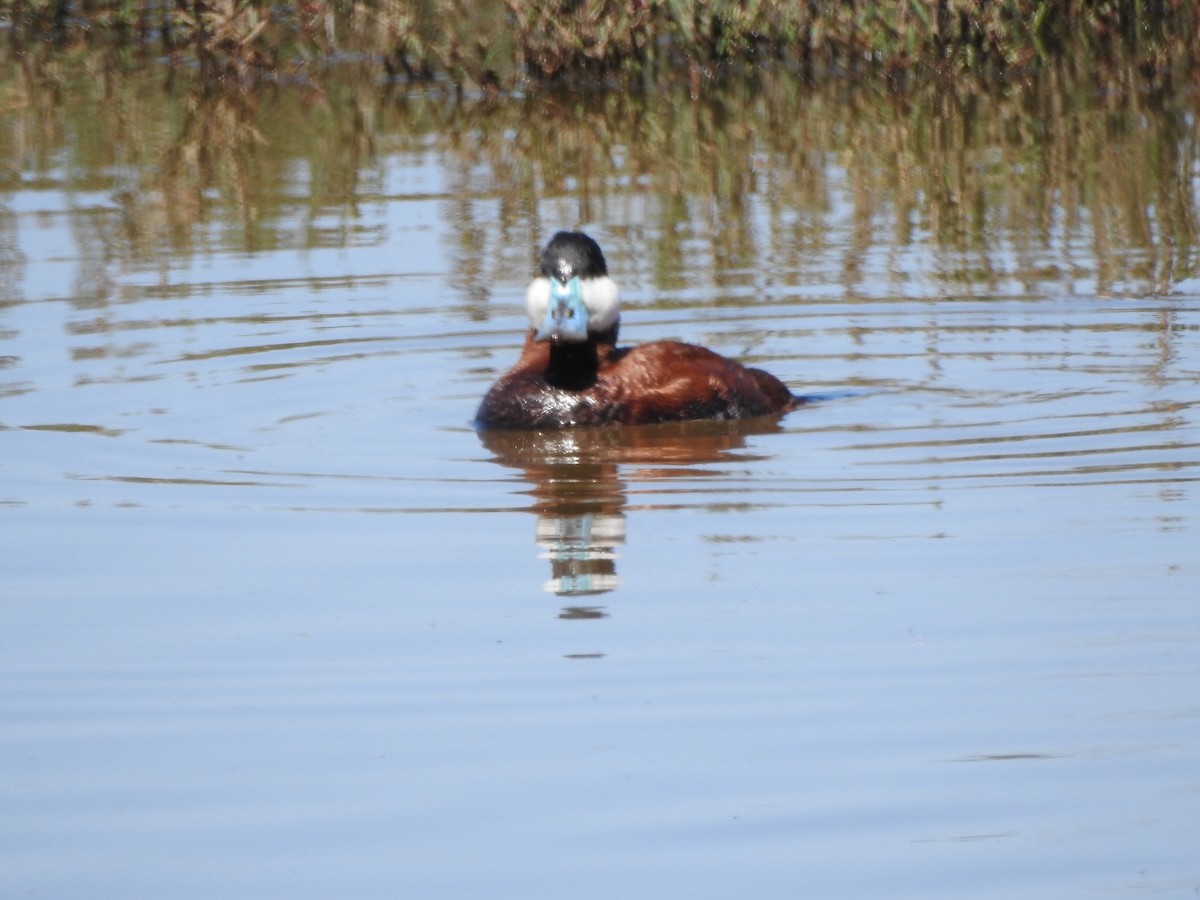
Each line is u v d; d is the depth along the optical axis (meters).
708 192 31.39
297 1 46.09
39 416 18.66
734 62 44.66
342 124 38.75
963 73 44.19
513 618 12.97
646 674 11.93
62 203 30.55
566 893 9.15
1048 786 10.23
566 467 16.88
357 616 13.05
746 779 10.39
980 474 16.36
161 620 13.01
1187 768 10.40
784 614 12.97
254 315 23.12
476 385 20.14
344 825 9.91
